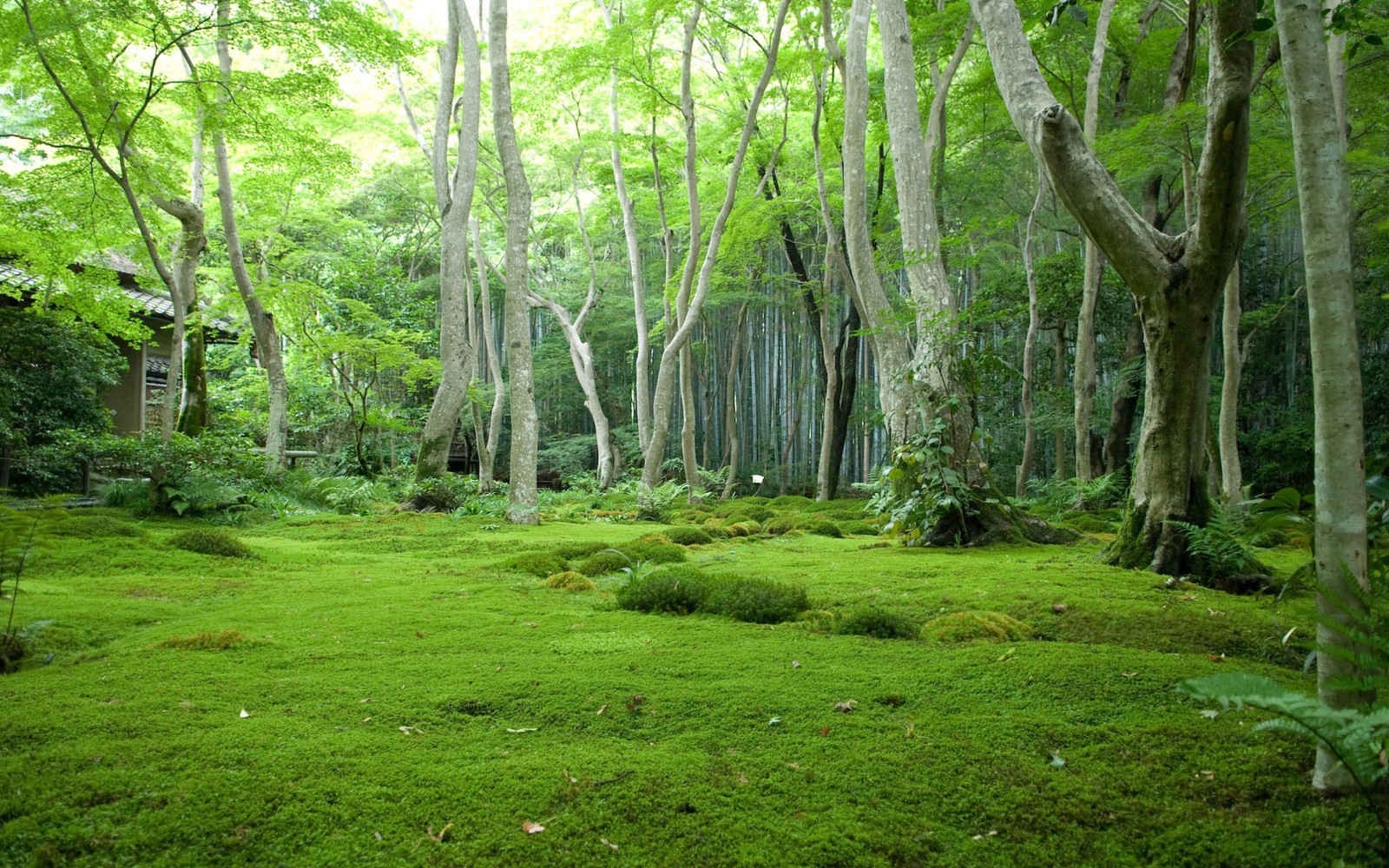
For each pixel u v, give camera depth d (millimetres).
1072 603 5078
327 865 2160
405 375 20484
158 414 21609
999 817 2486
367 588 6398
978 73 16203
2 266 16031
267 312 15672
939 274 9609
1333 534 2469
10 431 12203
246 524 11547
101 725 3037
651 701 3393
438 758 2811
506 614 5281
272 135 13164
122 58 13023
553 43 22641
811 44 15797
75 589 5879
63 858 2150
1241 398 17672
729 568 7273
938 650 4254
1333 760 2500
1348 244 2523
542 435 32750
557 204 27688
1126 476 15422
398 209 27938
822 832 2350
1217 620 4676
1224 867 2234
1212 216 5590
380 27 12414
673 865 2184
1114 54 14328
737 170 15641
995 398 18203
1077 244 17547
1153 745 2959
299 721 3127
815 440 25359
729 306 27250
